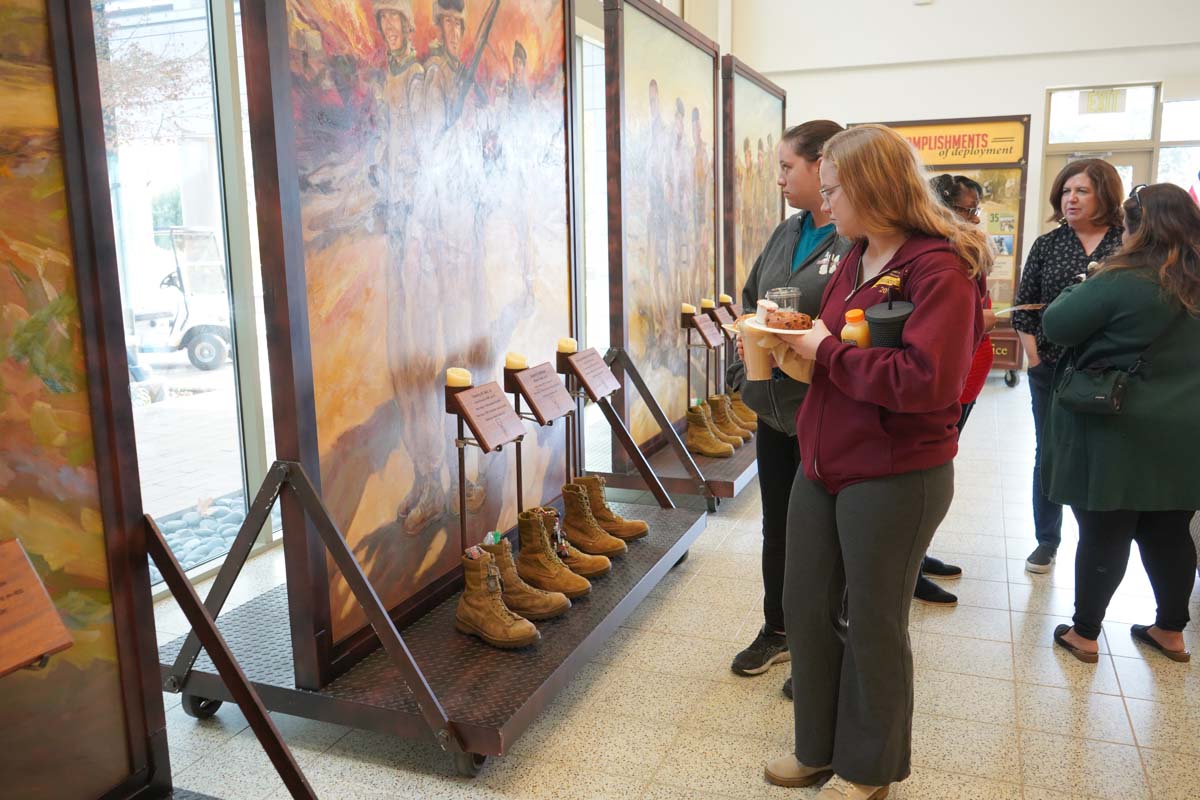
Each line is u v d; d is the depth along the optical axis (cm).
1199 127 862
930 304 185
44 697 174
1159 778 234
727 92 575
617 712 273
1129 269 270
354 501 265
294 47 234
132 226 369
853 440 198
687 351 492
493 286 336
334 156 250
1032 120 889
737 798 228
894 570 199
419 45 287
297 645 245
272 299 232
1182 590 298
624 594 304
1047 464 299
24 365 167
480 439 275
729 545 423
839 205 198
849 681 210
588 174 801
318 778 239
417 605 295
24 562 145
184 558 398
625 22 423
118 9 351
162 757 196
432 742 230
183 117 380
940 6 891
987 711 270
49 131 169
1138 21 845
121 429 184
